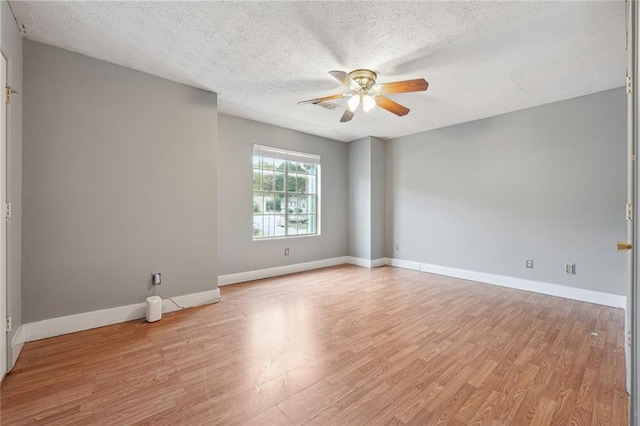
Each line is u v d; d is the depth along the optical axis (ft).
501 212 13.70
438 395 5.67
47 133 8.04
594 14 6.68
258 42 7.92
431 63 8.93
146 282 9.73
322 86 10.74
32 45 7.84
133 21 7.06
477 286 13.58
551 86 10.57
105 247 8.98
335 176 18.76
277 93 11.39
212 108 11.17
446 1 6.30
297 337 8.21
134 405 5.36
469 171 14.83
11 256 6.63
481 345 7.73
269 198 15.89
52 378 6.19
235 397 5.60
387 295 12.19
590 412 5.19
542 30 7.30
